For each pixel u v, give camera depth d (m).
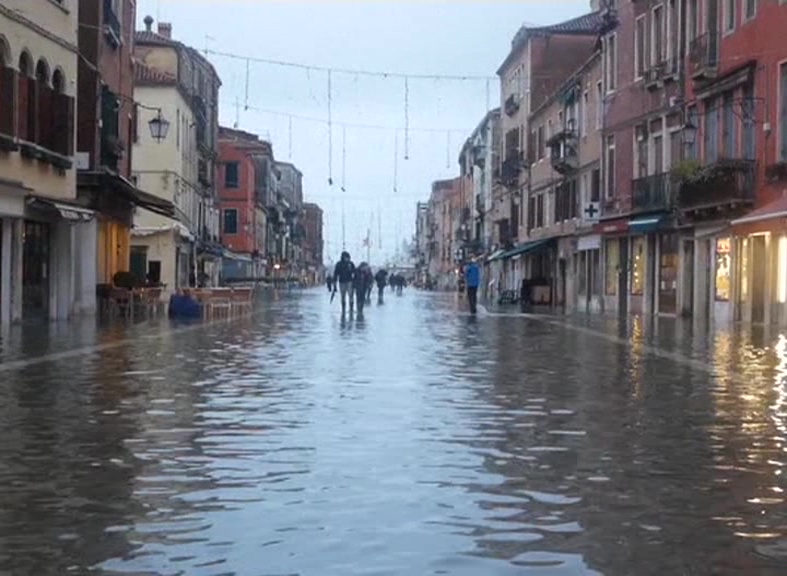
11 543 5.80
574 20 64.12
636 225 39.88
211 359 16.89
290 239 136.38
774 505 6.81
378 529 6.16
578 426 10.03
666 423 10.25
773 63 29.50
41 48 26.36
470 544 5.84
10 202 24.19
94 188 32.72
